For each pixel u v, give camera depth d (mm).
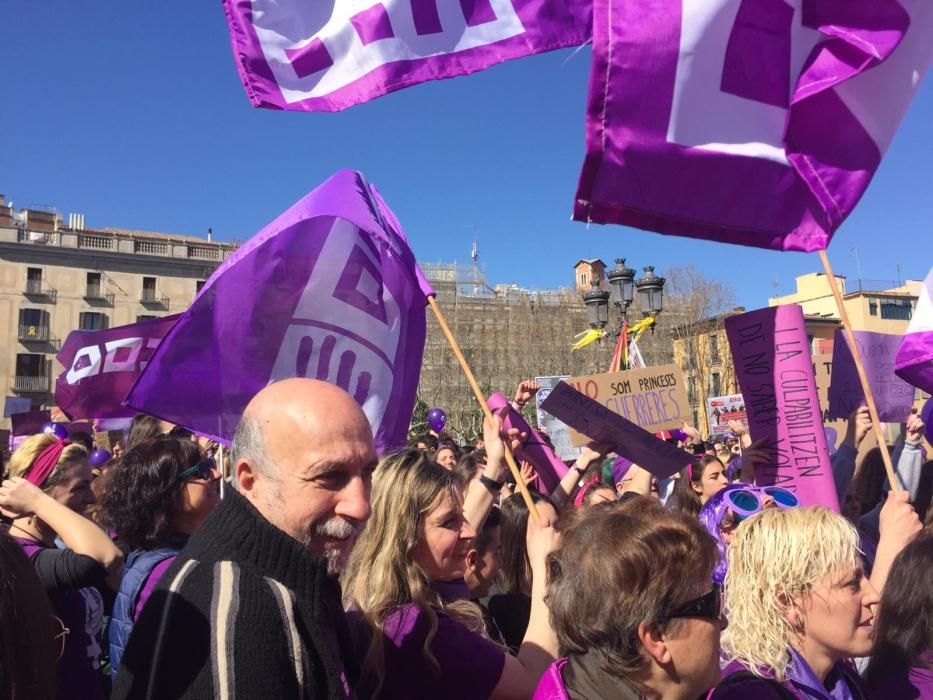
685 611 1650
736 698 1909
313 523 1575
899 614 2293
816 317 44156
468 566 2723
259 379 3125
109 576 2705
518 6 3316
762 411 3496
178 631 1393
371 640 1999
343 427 1610
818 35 2998
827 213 2955
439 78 3301
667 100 2832
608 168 2805
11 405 13469
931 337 3820
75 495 3090
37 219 51406
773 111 2965
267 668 1360
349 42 3305
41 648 1394
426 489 2193
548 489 4301
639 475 4520
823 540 2068
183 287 47219
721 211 2928
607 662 1689
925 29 2998
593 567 1725
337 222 3250
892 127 3037
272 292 3162
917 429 4320
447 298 42812
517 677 2035
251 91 3201
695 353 32969
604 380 5312
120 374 6711
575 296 40906
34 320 43875
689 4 2836
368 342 3293
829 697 2012
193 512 2869
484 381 38531
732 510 2994
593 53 2773
